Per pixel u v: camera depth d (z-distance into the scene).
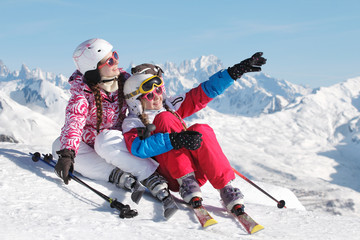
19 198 2.68
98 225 2.32
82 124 3.17
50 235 2.02
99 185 3.19
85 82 3.29
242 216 2.72
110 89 3.37
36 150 4.96
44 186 3.01
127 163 3.05
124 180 3.10
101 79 3.29
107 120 3.37
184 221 2.74
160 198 2.92
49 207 2.59
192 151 2.92
